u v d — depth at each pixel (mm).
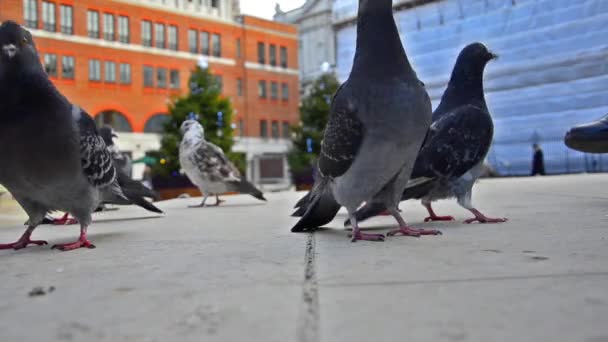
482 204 937
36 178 483
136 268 376
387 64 483
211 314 242
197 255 433
